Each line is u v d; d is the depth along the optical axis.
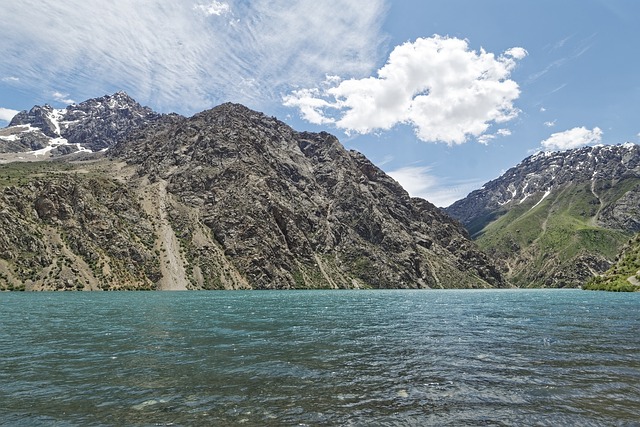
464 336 44.53
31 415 18.34
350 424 17.27
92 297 131.62
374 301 126.56
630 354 33.25
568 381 24.41
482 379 24.94
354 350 35.22
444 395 21.50
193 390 22.30
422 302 122.06
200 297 141.25
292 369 27.56
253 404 19.88
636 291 164.88
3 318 62.62
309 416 18.22
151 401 20.33
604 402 20.31
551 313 76.00
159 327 51.56
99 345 37.28
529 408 19.39
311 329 50.66
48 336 43.12
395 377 25.42
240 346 37.00
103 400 20.48
